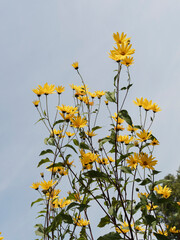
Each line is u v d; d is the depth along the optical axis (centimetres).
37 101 315
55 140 296
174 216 299
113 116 354
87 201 296
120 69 270
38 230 308
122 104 270
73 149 291
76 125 314
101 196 293
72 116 313
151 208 297
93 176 263
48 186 321
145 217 255
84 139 348
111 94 277
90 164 297
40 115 304
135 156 271
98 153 333
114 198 300
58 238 320
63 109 312
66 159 300
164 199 257
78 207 252
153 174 273
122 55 274
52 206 341
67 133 361
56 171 343
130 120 262
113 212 260
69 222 279
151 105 304
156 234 240
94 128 335
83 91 397
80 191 298
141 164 266
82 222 337
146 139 288
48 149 295
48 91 314
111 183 275
